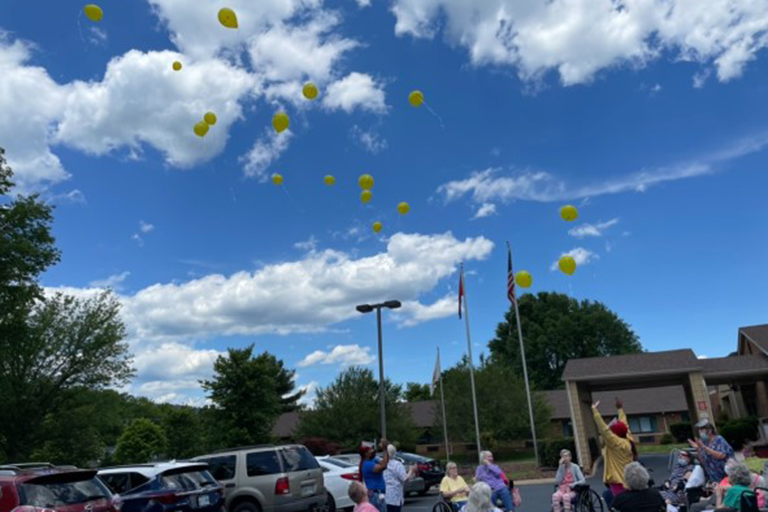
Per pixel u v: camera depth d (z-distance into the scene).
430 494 21.22
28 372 35.59
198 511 9.66
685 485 10.13
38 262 29.27
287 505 11.45
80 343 36.47
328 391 36.69
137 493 9.48
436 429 37.94
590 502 10.83
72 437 36.97
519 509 14.51
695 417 25.44
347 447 34.50
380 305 19.67
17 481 7.22
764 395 29.77
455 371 37.91
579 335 66.69
